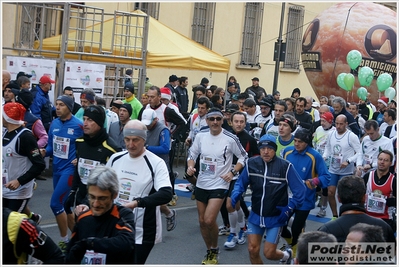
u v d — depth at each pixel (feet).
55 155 22.34
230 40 70.54
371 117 52.24
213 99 36.24
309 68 73.05
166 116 29.35
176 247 24.29
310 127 33.78
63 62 37.60
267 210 19.06
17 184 19.49
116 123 26.22
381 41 68.85
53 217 27.35
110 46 42.55
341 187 15.15
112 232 12.48
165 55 41.70
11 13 43.55
